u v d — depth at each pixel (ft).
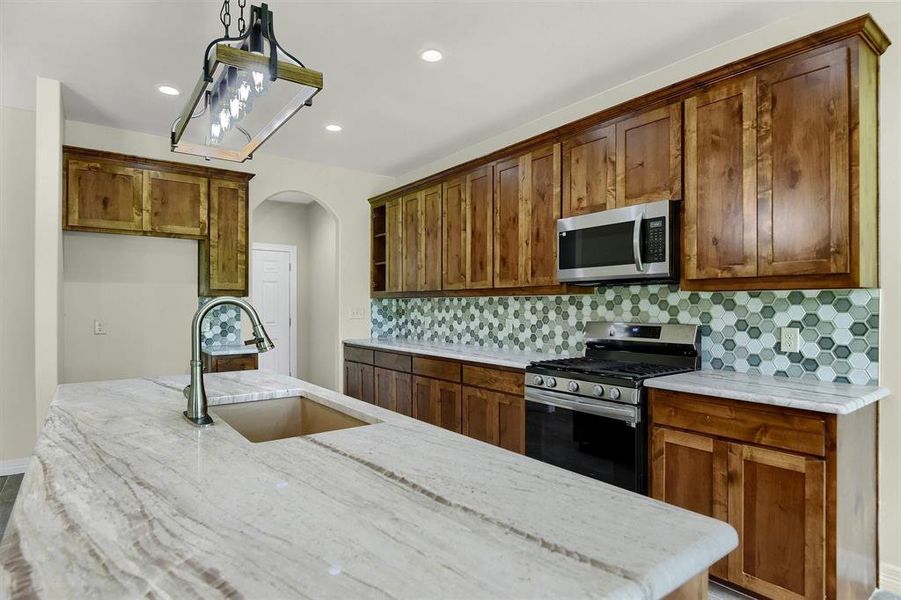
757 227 7.36
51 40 8.59
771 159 7.22
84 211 11.91
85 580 2.22
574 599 2.03
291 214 22.13
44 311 10.21
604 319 10.69
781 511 6.21
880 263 6.98
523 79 9.98
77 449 4.21
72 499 3.14
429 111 11.64
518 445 10.10
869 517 6.72
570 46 8.72
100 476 3.56
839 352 7.38
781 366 7.97
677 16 7.84
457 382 11.75
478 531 2.66
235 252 13.91
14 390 12.00
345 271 16.71
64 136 11.99
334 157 15.37
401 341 15.85
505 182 11.82
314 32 8.26
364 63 9.32
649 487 7.59
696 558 2.44
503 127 12.73
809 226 6.85
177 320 13.69
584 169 9.93
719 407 6.79
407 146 14.24
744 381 7.46
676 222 8.48
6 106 11.82
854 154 6.47
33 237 12.19
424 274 14.49
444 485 3.34
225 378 8.03
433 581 2.17
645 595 2.14
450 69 9.56
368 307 17.24
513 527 2.71
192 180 13.30
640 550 2.46
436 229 14.03
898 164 6.86
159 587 2.15
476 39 8.50
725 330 8.67
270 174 15.17
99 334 12.64
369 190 17.21
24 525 2.78
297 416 7.06
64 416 5.44
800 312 7.78
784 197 7.09
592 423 8.31
